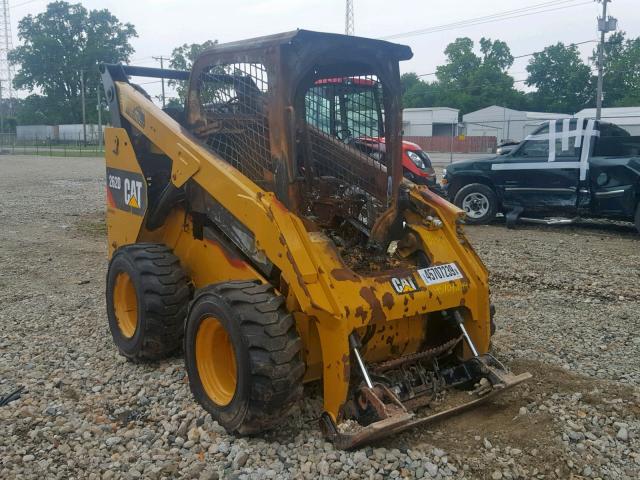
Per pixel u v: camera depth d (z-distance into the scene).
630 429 4.09
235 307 3.83
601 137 11.38
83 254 9.98
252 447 3.85
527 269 8.60
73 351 5.59
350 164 4.83
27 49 73.69
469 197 12.66
